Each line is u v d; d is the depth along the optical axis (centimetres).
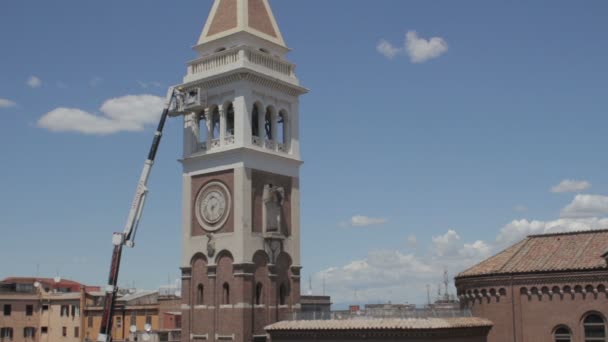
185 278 7906
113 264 7369
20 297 13200
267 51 8238
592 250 7100
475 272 7462
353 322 6881
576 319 6819
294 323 7212
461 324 6712
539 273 7000
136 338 11200
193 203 8025
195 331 7725
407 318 6719
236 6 8125
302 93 8438
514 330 7088
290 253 8019
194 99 7862
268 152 7862
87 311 13100
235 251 7500
